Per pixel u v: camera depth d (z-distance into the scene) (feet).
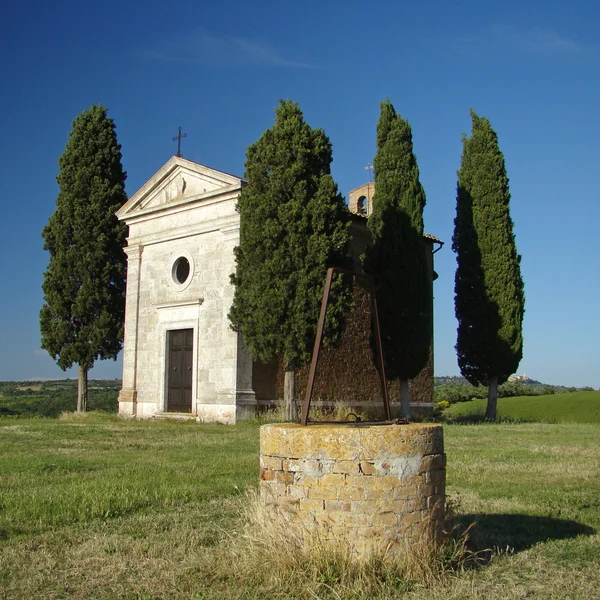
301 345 64.64
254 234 66.85
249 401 74.13
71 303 93.81
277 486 20.66
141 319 87.40
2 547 22.21
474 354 90.79
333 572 18.69
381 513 19.31
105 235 94.38
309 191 67.05
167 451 47.09
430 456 20.27
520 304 91.09
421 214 79.25
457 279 93.76
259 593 18.10
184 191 84.43
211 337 77.61
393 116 82.23
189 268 82.43
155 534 24.03
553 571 20.42
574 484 34.83
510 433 64.08
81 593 18.22
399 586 18.40
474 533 23.67
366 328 86.28
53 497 29.17
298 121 68.54
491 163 92.48
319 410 78.74
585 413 98.17
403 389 77.61
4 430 61.72
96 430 62.23
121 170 99.45
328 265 65.72
